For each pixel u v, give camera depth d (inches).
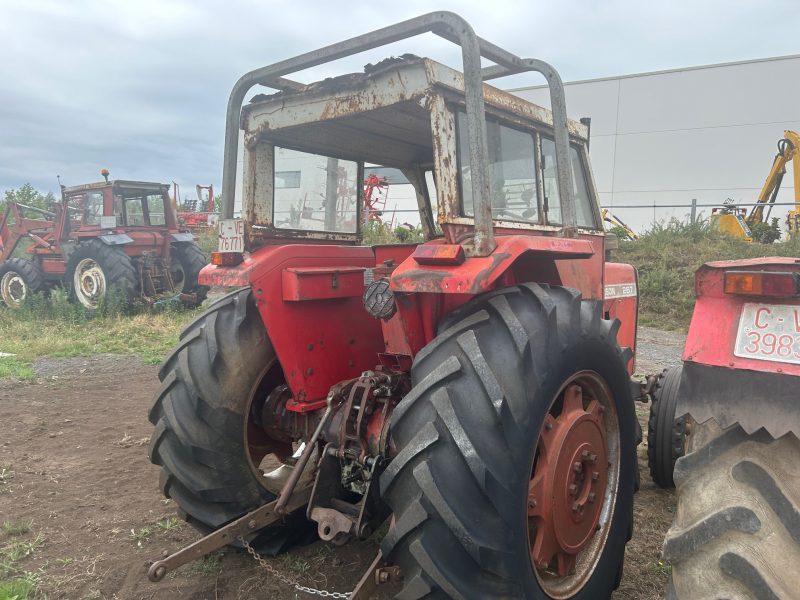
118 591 109.8
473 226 95.8
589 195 149.6
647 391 158.2
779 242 561.0
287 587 111.0
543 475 92.6
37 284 480.4
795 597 59.8
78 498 149.6
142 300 437.4
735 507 64.4
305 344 109.7
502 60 107.7
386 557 81.8
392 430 82.9
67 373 286.0
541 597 88.7
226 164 115.9
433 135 91.2
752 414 67.9
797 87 809.5
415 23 90.5
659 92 874.1
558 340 88.6
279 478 119.5
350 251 119.6
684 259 502.6
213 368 108.3
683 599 64.8
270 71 108.1
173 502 147.4
